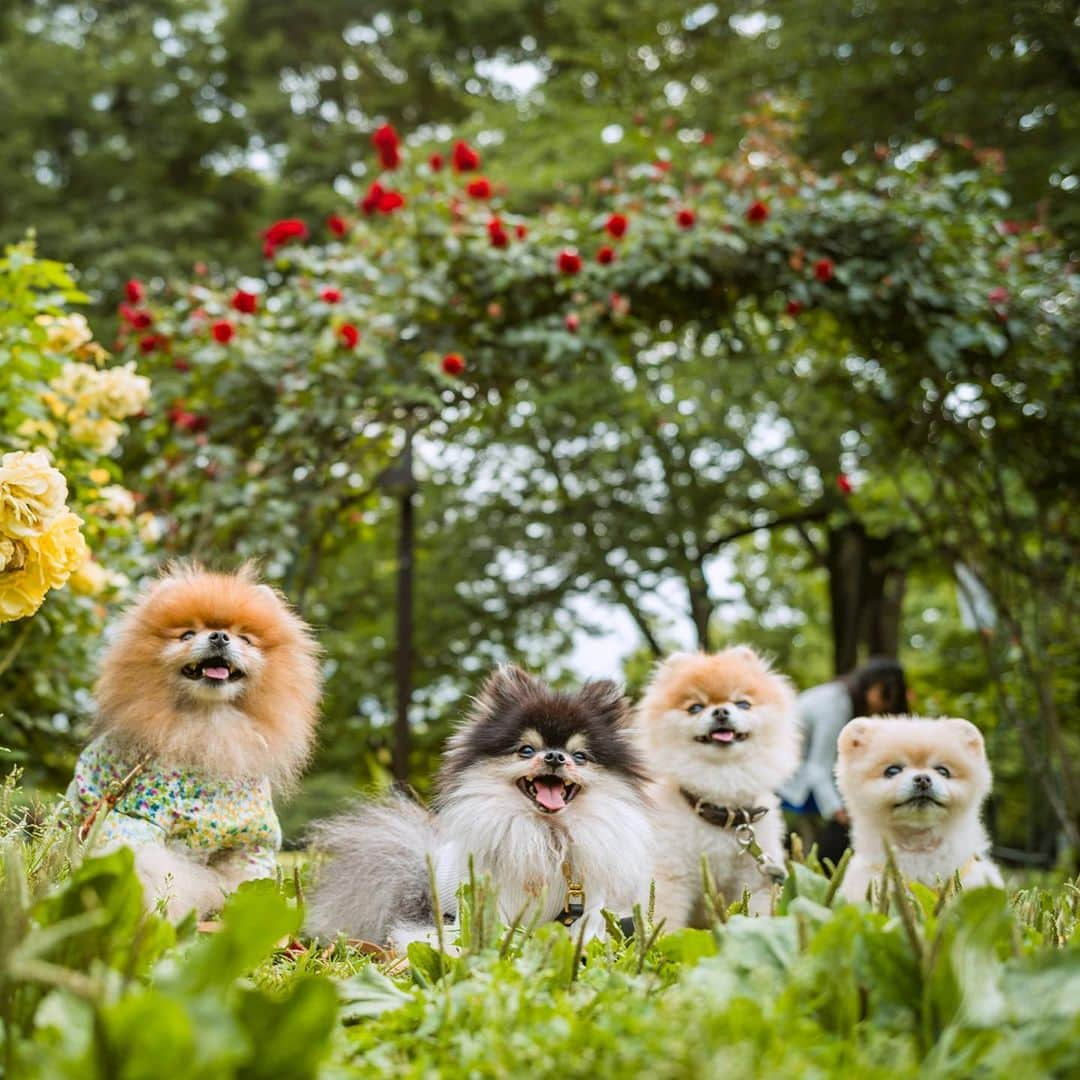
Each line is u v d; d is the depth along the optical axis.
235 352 2.21
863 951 0.67
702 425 3.92
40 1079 0.50
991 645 2.89
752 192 2.36
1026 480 2.63
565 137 3.81
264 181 5.21
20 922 0.59
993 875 1.36
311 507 2.25
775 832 1.50
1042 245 2.64
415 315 2.25
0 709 2.06
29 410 1.77
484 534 4.26
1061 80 3.41
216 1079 0.49
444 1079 0.62
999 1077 0.56
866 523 3.46
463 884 0.89
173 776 1.29
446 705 4.22
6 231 4.55
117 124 5.18
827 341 2.59
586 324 2.24
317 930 1.26
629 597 4.32
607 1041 0.62
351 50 5.35
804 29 3.68
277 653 1.37
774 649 5.05
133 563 2.07
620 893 1.20
